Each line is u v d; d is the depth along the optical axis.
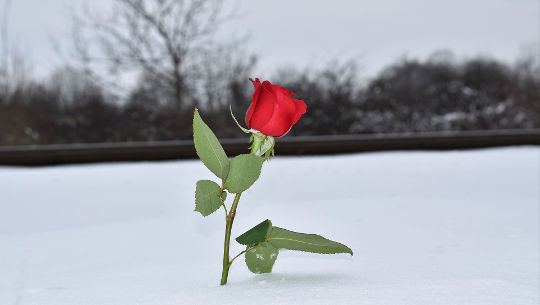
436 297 0.71
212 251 1.08
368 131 8.92
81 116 8.36
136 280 0.86
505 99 9.66
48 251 1.13
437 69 9.95
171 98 8.52
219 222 1.44
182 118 8.37
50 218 1.82
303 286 0.76
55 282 0.87
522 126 9.38
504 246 0.99
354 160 3.63
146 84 8.54
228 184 0.76
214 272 0.90
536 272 0.83
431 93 9.62
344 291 0.74
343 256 0.96
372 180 2.52
